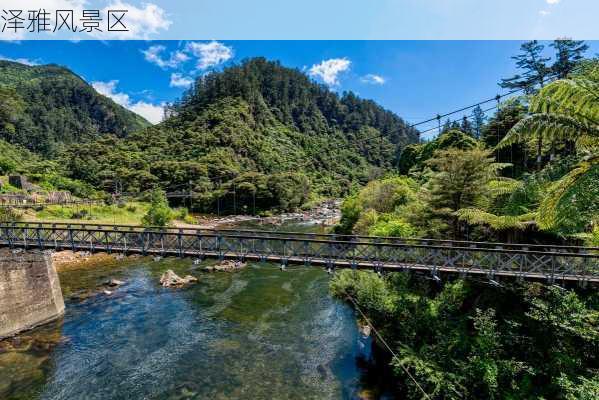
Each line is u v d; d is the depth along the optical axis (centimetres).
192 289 2588
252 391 1418
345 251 1627
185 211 7038
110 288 2597
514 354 1194
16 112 12694
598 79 1188
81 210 5256
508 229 1916
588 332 1080
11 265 1872
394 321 1576
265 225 6619
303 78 19825
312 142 15800
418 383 1215
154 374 1532
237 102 14462
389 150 17225
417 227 2156
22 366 1584
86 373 1538
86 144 11800
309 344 1784
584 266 1286
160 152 11550
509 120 3431
